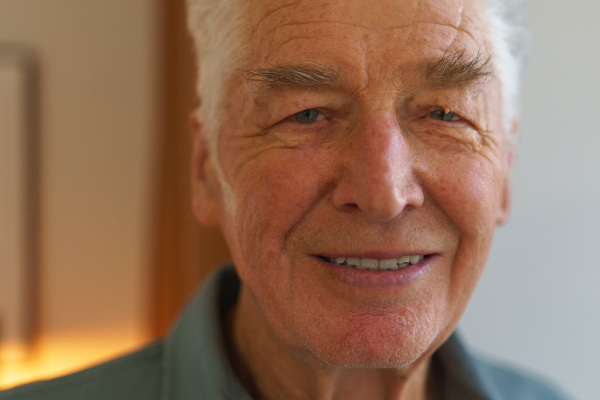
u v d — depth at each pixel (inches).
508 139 36.9
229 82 32.6
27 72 64.1
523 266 60.5
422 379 37.8
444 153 30.3
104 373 36.5
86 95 66.3
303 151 30.0
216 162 35.2
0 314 63.7
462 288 31.9
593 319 62.0
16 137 63.6
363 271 30.0
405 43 28.1
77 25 65.8
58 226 65.8
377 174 27.4
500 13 33.9
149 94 67.6
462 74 29.4
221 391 33.5
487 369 49.4
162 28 66.3
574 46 59.5
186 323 37.9
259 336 35.4
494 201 32.3
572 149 60.3
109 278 67.6
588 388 62.2
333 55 28.0
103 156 67.0
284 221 30.3
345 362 29.6
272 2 29.8
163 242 66.7
